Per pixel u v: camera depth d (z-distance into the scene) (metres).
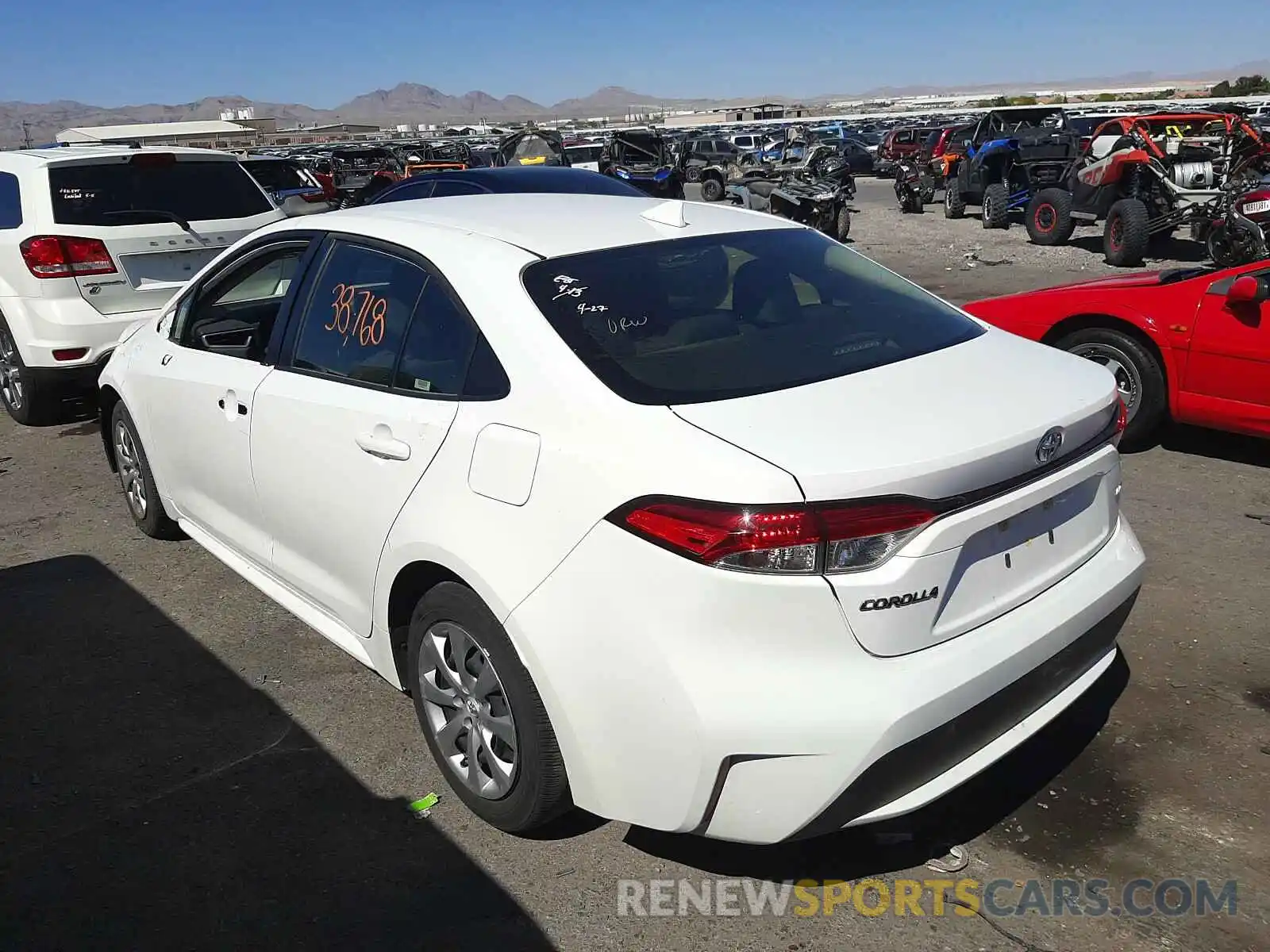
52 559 4.82
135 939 2.49
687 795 2.26
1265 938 2.42
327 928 2.52
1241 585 4.22
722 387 2.52
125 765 3.21
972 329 3.15
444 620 2.80
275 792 3.06
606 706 2.34
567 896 2.61
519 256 2.87
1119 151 14.05
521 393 2.59
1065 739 3.20
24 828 2.92
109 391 4.89
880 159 40.38
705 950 2.43
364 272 3.24
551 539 2.41
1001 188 18.81
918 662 2.24
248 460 3.58
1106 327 5.86
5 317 6.58
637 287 2.85
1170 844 2.73
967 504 2.28
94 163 6.53
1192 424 5.73
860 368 2.69
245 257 3.88
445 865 2.73
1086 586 2.67
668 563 2.21
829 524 2.12
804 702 2.15
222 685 3.69
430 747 3.00
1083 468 2.60
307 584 3.46
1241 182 13.00
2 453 6.53
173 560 4.77
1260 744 3.15
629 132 27.67
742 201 18.72
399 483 2.86
